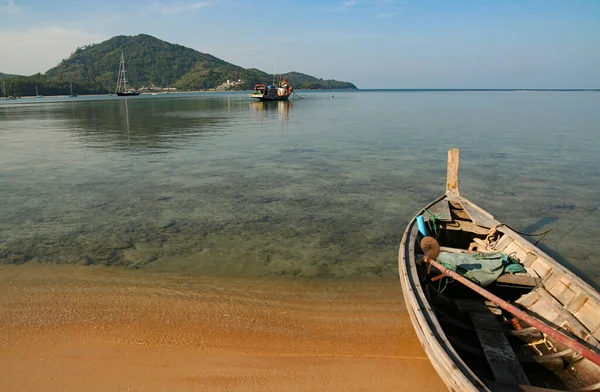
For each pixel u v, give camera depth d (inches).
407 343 253.4
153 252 376.8
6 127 1414.9
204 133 1226.6
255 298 301.1
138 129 1336.1
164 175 669.3
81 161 780.0
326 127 1407.5
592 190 597.3
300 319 275.9
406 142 1043.9
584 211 509.7
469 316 246.8
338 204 526.0
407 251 289.3
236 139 1093.1
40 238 403.9
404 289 245.6
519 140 1071.0
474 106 2893.7
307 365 233.9
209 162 777.6
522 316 201.8
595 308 226.4
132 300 295.1
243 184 617.0
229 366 232.1
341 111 2315.5
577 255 393.1
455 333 239.8
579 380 198.5
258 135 1179.9
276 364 234.2
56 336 254.1
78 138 1109.1
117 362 233.5
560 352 210.7
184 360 236.1
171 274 335.6
